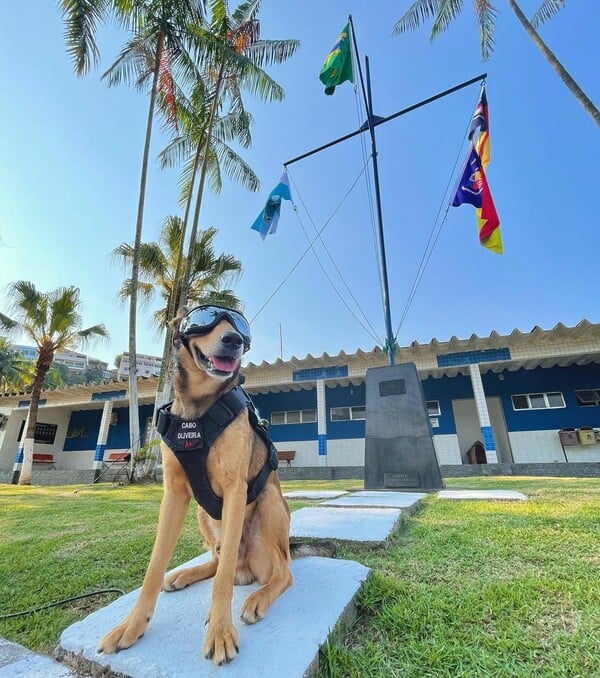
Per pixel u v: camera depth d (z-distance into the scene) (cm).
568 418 1205
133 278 1054
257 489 167
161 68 1097
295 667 109
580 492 446
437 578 182
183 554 244
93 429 1925
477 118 739
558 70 721
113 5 947
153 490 783
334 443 1430
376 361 1291
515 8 777
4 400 1933
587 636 127
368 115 803
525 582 169
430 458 547
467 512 335
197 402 153
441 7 905
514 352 1155
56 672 120
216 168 1266
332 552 216
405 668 115
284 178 930
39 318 1530
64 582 205
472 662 116
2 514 452
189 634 130
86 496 667
